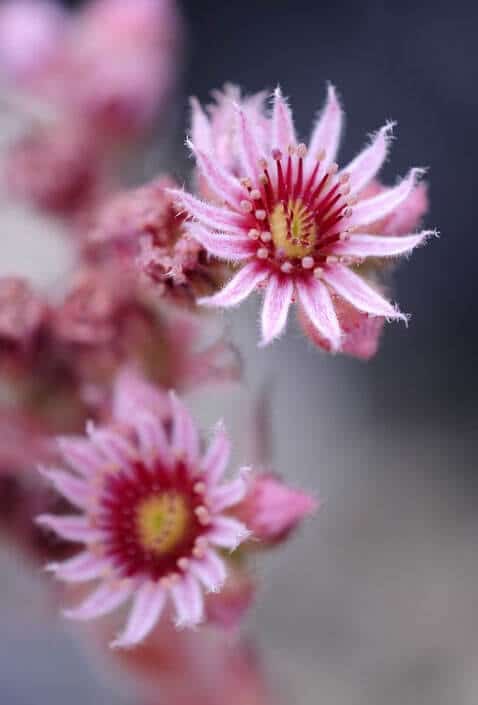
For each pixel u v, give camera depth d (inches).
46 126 12.9
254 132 10.0
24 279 11.4
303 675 14.0
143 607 10.2
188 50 16.6
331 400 15.4
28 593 13.2
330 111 10.1
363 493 15.0
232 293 9.9
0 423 11.2
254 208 10.0
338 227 10.1
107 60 12.9
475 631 14.1
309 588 14.3
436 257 15.4
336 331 9.8
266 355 12.9
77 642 13.5
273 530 10.3
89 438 10.5
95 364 11.1
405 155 15.7
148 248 10.2
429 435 15.4
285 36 16.7
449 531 14.7
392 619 14.2
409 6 16.4
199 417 11.9
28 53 12.8
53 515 10.5
